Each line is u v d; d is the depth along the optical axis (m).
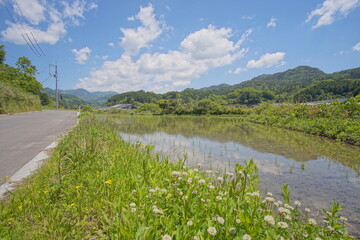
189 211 1.94
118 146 5.96
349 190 3.93
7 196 2.64
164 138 10.31
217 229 1.61
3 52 32.81
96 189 2.60
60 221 1.86
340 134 9.50
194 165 5.51
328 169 5.25
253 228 1.52
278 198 3.54
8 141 6.55
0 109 18.94
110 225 1.84
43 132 8.50
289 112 18.08
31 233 1.80
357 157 6.49
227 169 5.17
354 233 2.58
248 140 9.77
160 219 1.73
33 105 27.59
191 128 15.63
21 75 35.91
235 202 2.05
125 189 2.61
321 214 3.03
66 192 2.55
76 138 6.26
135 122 22.31
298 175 4.78
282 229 1.59
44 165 3.79
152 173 3.16
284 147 8.08
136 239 1.40
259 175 4.78
